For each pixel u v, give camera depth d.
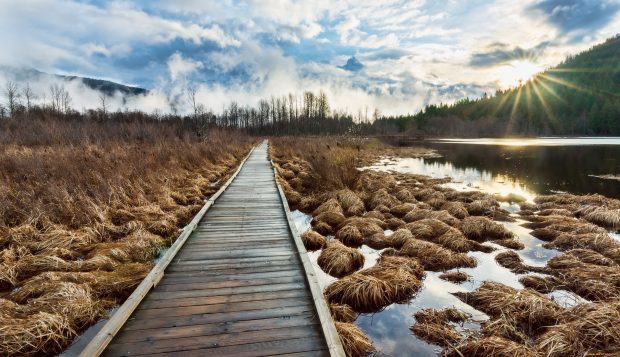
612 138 66.88
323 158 13.39
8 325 3.71
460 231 8.18
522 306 4.66
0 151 12.48
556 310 4.51
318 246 7.28
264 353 3.32
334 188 11.89
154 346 3.38
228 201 9.54
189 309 4.02
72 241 6.38
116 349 3.33
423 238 7.89
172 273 4.97
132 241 6.62
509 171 20.95
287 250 5.89
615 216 9.32
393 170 21.78
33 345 3.63
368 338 4.27
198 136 25.50
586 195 12.83
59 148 14.36
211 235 6.64
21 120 25.09
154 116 46.81
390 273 5.61
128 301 3.97
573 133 77.44
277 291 4.48
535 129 80.12
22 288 4.69
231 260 5.45
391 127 92.75
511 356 3.62
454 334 4.26
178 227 8.14
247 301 4.23
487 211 10.54
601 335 3.78
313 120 74.56
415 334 4.40
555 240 7.74
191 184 12.37
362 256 6.67
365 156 29.17
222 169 16.89
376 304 5.00
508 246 7.65
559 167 22.20
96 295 4.72
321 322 3.72
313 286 4.46
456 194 12.95
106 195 8.52
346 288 5.15
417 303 5.15
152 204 9.05
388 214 9.90
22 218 6.93
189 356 3.25
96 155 13.27
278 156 24.47
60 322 3.89
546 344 3.77
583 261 6.49
